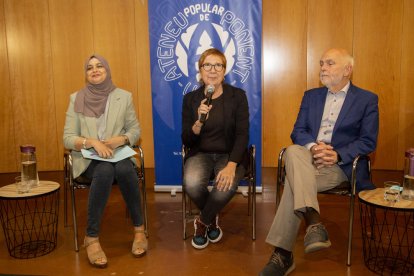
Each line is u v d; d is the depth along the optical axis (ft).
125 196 8.07
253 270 7.39
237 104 8.65
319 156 7.68
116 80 15.12
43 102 15.21
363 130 8.01
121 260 7.89
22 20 14.74
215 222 8.64
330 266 7.52
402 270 7.28
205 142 8.66
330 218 10.02
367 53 14.26
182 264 7.67
